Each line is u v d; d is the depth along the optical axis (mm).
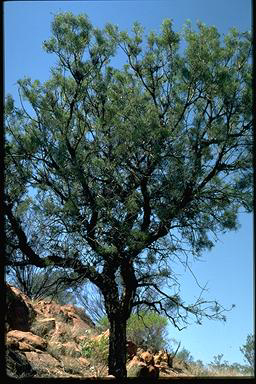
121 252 14094
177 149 14227
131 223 14422
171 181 14148
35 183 14875
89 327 20000
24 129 15438
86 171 14617
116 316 14500
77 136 15359
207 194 14344
